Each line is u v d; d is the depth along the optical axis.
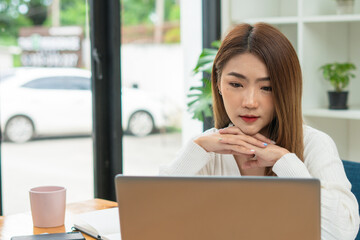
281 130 1.29
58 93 6.00
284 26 3.08
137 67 8.79
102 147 2.62
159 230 0.90
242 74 1.23
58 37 7.59
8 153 5.91
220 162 1.47
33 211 1.37
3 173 5.36
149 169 5.87
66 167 5.73
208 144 1.34
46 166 5.71
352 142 3.01
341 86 2.80
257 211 0.85
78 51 7.56
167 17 8.88
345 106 2.73
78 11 7.64
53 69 5.99
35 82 5.89
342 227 1.16
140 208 0.91
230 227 0.87
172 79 8.52
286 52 1.22
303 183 0.83
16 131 5.85
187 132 3.24
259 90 1.24
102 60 2.57
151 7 8.88
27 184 4.94
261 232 0.86
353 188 1.59
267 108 1.26
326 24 2.84
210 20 3.04
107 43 2.58
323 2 2.85
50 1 7.59
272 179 0.84
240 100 1.26
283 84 1.22
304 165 1.23
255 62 1.21
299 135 1.29
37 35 7.63
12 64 7.50
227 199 0.86
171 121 7.04
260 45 1.21
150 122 6.85
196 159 1.36
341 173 1.30
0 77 5.79
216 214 0.87
